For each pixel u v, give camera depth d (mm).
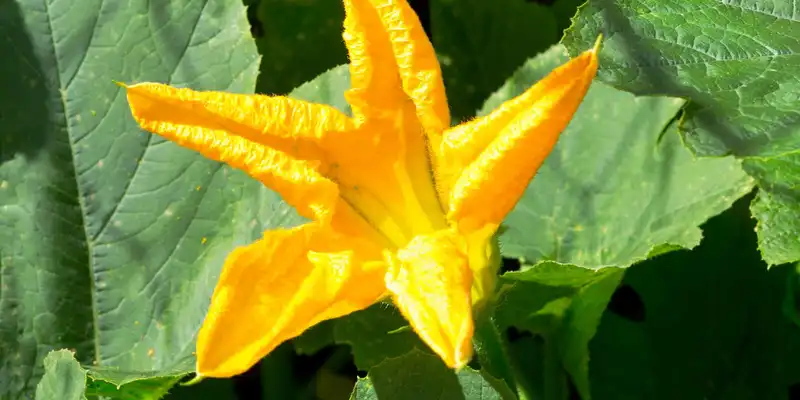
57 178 693
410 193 579
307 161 566
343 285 545
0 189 693
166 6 697
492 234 567
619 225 712
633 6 616
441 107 565
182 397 720
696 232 677
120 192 693
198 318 678
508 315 716
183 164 692
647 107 722
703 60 600
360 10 562
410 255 539
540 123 524
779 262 595
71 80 698
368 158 577
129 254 689
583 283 692
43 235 689
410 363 620
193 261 686
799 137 564
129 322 685
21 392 679
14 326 683
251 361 525
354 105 571
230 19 696
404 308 526
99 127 696
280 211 676
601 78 601
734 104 582
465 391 617
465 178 542
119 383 621
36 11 701
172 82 693
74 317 686
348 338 720
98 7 701
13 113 696
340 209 568
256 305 532
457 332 506
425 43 564
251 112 555
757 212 605
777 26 609
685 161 701
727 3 620
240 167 554
